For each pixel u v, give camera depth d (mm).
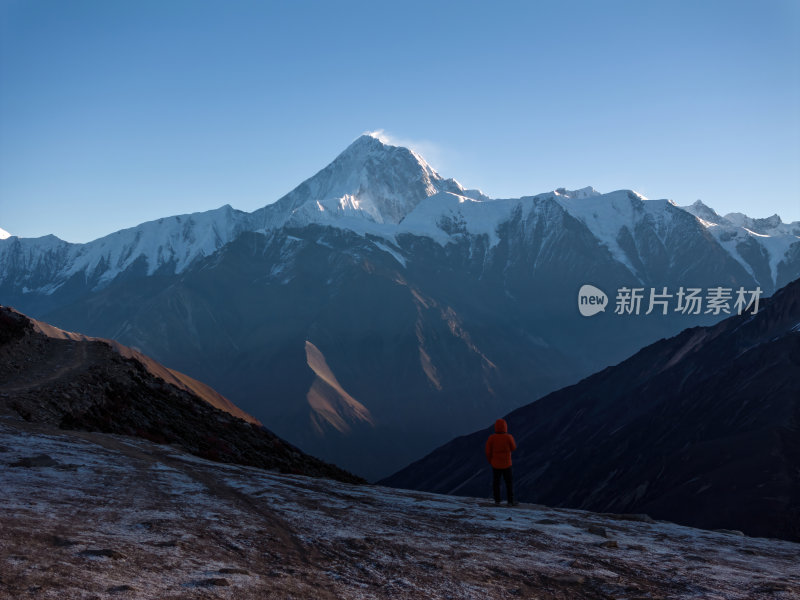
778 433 107625
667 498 102812
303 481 19828
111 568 7273
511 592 8633
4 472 12414
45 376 32906
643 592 8922
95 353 43531
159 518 10344
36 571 6742
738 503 89812
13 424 19734
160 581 7156
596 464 160375
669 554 12070
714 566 11141
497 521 14602
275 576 8078
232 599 6961
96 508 10477
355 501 16078
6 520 8594
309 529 11219
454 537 11977
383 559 9641
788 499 87188
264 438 44844
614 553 11680
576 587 9141
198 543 9086
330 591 7793
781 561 12523
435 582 8688
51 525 8758
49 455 15328
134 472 14984
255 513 12039
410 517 13992
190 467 18016
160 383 44531
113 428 28438
